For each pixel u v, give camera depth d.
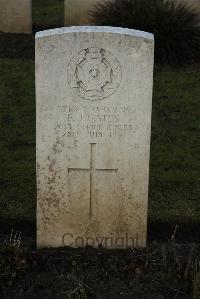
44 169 5.23
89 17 11.23
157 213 6.02
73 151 5.18
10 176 6.68
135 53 4.91
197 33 10.26
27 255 5.27
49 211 5.35
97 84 4.99
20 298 4.86
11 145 7.40
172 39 10.05
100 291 4.91
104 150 5.18
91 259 5.22
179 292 4.89
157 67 9.93
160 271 5.10
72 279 4.99
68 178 5.26
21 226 5.88
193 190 6.46
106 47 4.91
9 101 8.65
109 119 5.09
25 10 11.37
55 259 5.22
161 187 6.50
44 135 5.13
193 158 7.14
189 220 5.95
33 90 9.01
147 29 10.04
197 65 10.09
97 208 5.35
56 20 12.69
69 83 5.00
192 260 5.18
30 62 10.06
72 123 5.10
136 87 5.00
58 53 4.92
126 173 5.24
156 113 8.34
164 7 10.23
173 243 5.43
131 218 5.38
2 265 5.08
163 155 7.19
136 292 4.89
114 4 10.52
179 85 9.28
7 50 10.53
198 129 7.90
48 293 4.89
